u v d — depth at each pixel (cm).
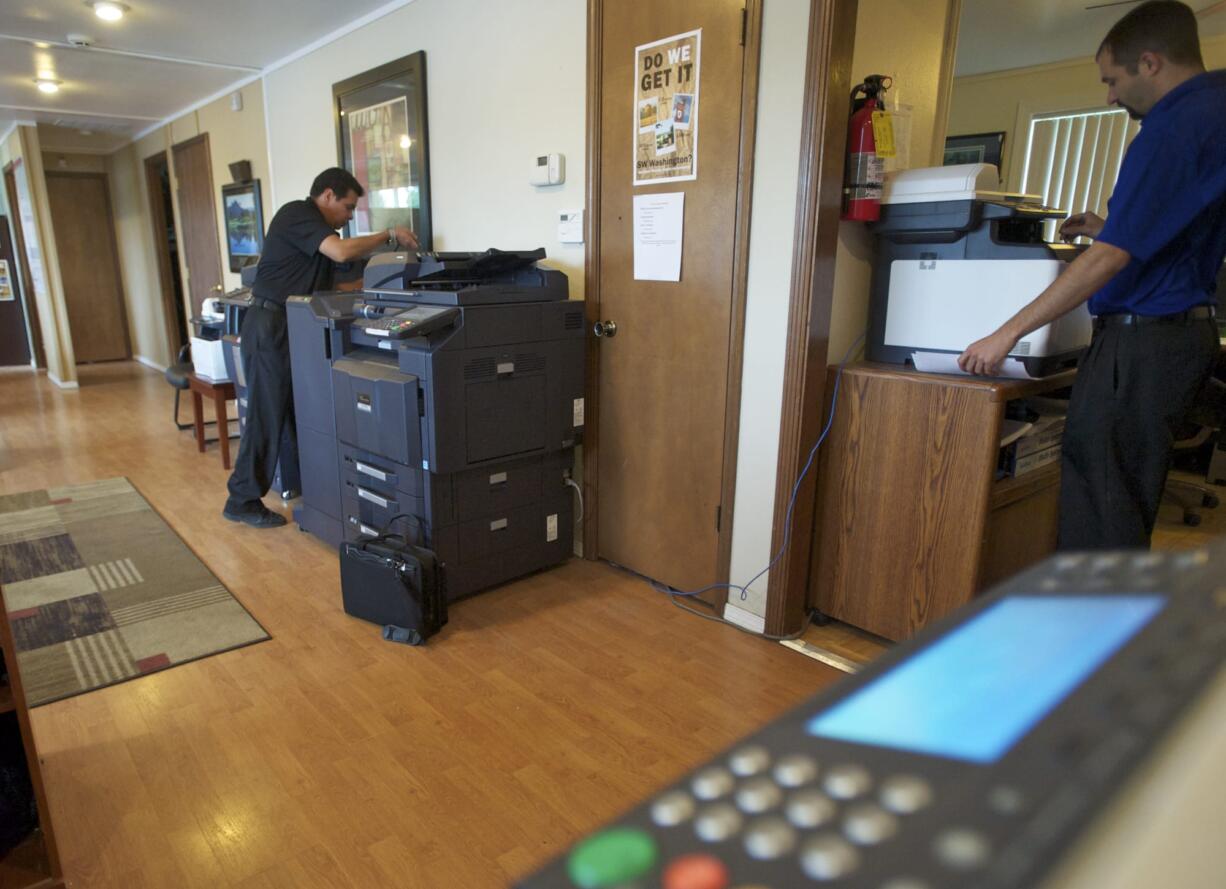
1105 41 163
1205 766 23
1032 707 23
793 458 211
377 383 233
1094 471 174
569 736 182
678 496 249
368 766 170
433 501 232
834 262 203
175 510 334
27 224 645
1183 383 164
